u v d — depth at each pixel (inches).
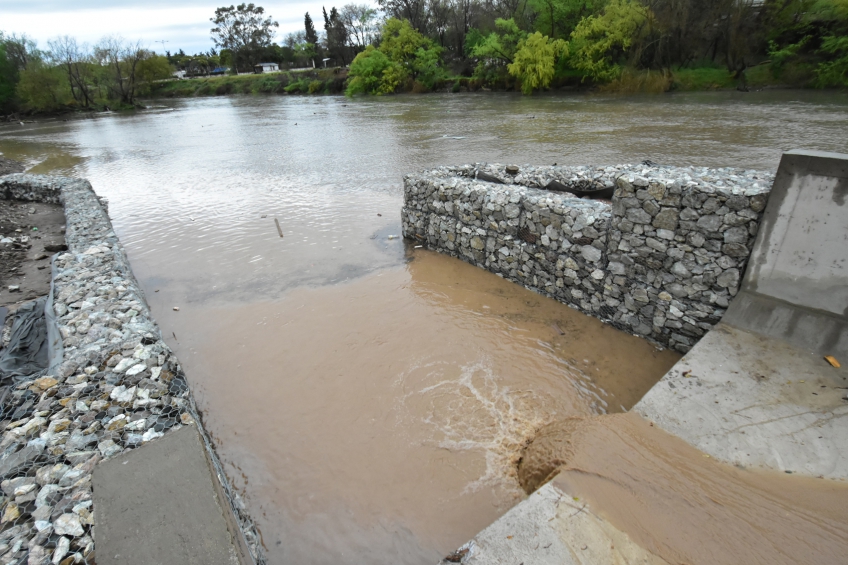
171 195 619.5
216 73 3996.1
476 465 193.0
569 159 690.2
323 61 3415.4
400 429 213.9
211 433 221.0
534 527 138.0
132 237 476.1
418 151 815.7
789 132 765.3
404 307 315.0
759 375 192.1
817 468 152.9
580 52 1542.8
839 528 132.5
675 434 172.4
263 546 170.1
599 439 171.6
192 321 314.2
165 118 1756.9
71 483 153.2
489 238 341.4
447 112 1373.0
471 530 168.2
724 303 226.8
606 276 273.0
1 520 141.6
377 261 385.4
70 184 591.5
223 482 173.2
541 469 175.2
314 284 354.3
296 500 186.1
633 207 248.7
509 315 296.7
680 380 196.4
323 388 243.8
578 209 279.4
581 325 281.3
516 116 1175.0
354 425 218.4
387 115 1393.9
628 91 1464.1
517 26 1828.2
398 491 185.3
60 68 2123.5
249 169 753.0
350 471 195.9
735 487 148.2
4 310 307.4
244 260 404.2
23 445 170.4
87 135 1343.5
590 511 141.8
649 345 258.8
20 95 1985.7
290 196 583.2
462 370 249.0
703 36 1421.0
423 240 402.9
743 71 1346.0
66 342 234.1
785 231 198.7
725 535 132.4
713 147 700.7
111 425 178.4
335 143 951.0
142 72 2662.4
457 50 2310.5
